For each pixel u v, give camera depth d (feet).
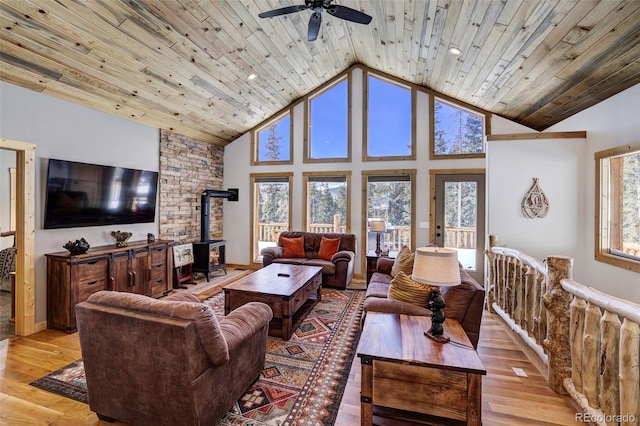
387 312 8.30
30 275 10.70
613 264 11.27
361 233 19.52
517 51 10.91
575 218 12.93
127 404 5.99
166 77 13.26
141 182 15.25
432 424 6.06
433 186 18.26
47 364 8.68
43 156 11.27
